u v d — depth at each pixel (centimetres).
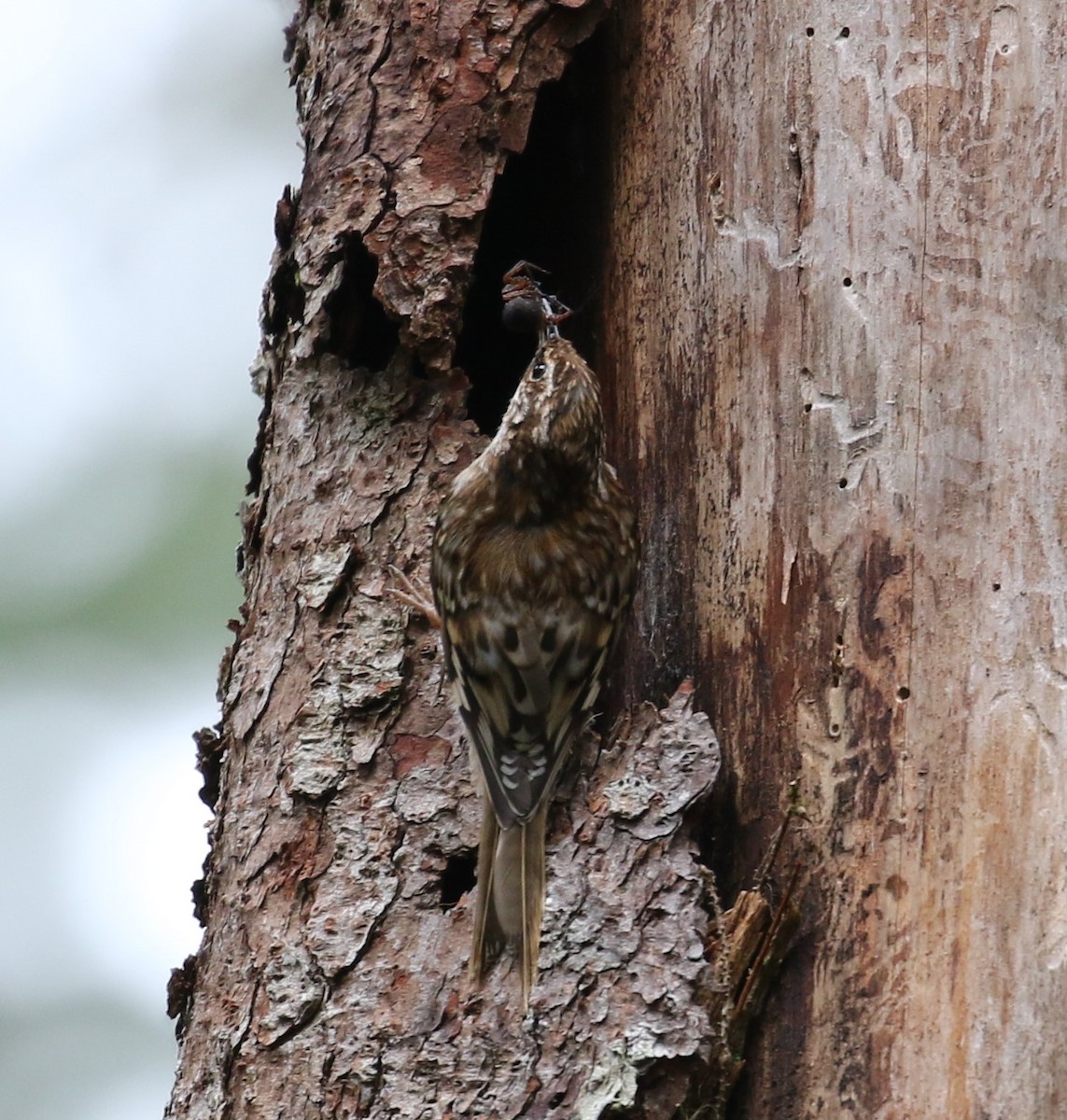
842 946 690
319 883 744
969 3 730
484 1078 685
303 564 807
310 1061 709
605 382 844
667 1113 671
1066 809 662
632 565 808
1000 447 699
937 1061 665
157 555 1104
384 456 818
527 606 792
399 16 850
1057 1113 645
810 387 742
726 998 687
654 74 830
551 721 781
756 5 784
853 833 698
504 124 828
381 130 834
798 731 721
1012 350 703
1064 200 705
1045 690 675
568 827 727
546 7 835
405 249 811
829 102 752
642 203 829
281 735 778
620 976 688
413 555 801
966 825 678
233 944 753
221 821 792
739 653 750
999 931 664
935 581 700
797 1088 684
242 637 833
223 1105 721
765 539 747
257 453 891
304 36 942
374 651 782
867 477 720
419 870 739
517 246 890
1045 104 714
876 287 730
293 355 844
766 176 770
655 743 738
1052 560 684
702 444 782
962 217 719
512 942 705
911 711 696
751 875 720
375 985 717
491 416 924
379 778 760
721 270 782
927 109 731
